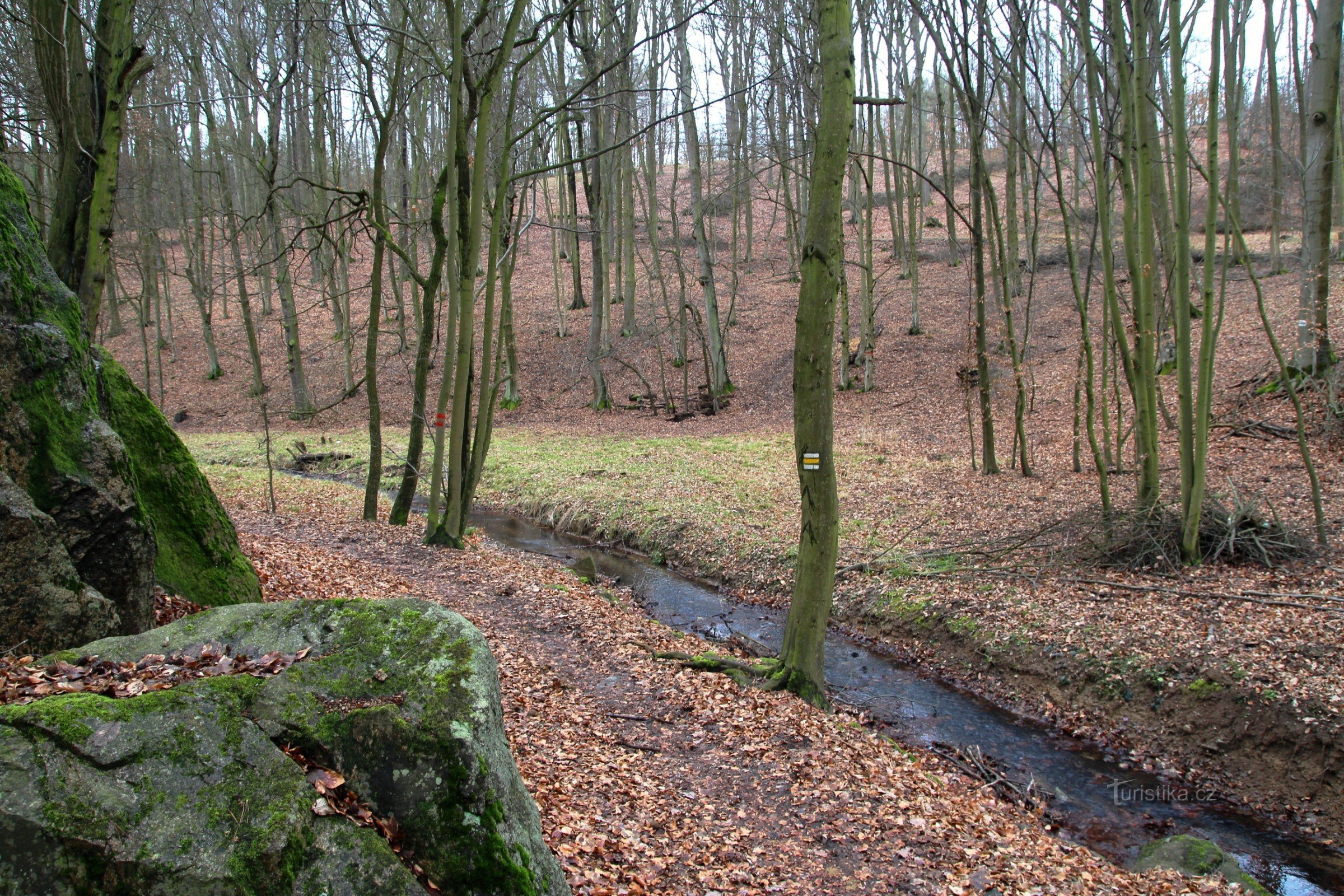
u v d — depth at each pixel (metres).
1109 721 9.01
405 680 3.29
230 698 3.04
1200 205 32.25
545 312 38.97
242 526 14.66
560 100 26.59
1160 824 7.30
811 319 8.04
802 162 29.77
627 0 23.72
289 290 30.86
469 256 12.96
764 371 30.25
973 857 5.75
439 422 13.72
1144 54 10.67
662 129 37.41
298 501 17.67
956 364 26.75
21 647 4.12
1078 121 15.03
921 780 7.14
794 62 19.72
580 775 6.07
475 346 31.23
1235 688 8.45
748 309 35.91
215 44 23.80
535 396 32.03
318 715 3.15
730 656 9.40
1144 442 12.00
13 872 2.42
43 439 4.78
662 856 5.13
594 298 29.44
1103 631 9.95
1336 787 7.36
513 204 16.73
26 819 2.46
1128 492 14.51
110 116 7.92
